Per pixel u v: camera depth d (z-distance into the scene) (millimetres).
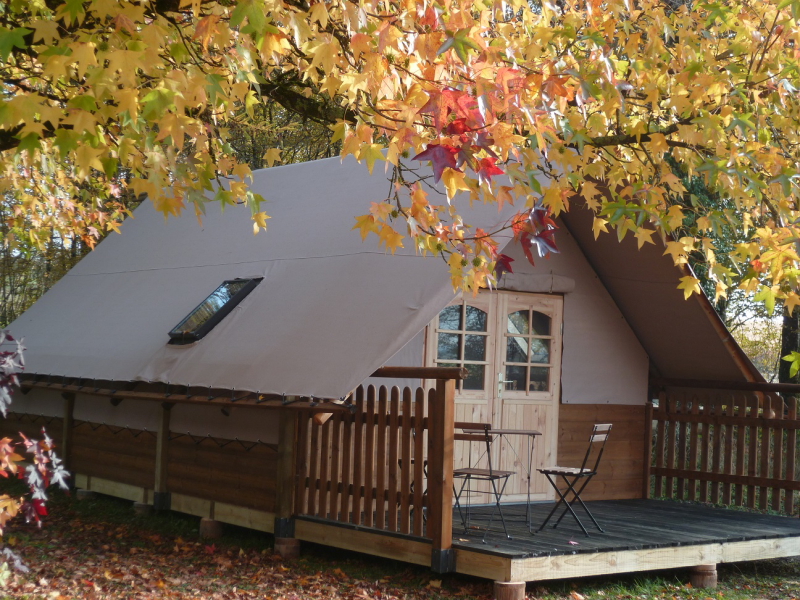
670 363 11312
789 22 7051
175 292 10602
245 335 8672
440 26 5227
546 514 9164
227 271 10242
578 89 6059
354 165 10586
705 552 8062
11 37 4094
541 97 5715
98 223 11812
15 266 19109
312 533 8234
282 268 9492
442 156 4582
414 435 7500
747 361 10383
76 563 7992
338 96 7238
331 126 7055
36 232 11398
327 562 8203
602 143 7355
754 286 6109
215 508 9273
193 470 9641
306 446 8438
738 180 6496
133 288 11508
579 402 10656
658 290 10320
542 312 10367
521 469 10023
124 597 6887
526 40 6570
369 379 8656
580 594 7508
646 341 11234
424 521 7594
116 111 4328
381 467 7758
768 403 10453
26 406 12664
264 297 9141
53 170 8805
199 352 8906
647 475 11258
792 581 8734
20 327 12711
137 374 9352
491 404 9828
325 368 7473
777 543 8648
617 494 11031
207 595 7008
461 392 9594
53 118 3918
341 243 9133
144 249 12391
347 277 8484
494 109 4918
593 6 6969
